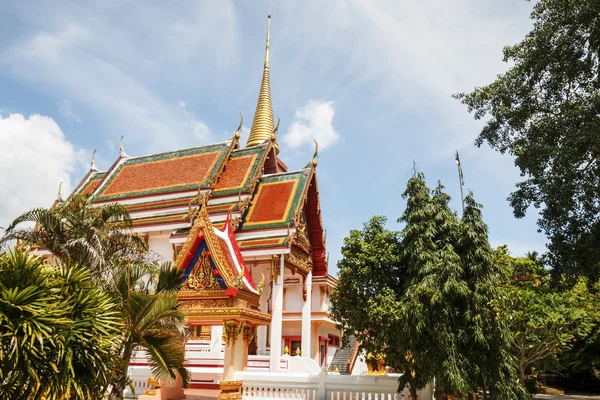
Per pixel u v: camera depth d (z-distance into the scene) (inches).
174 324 557.9
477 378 593.3
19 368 322.0
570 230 771.4
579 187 734.5
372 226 706.2
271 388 741.9
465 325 590.9
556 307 926.4
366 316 657.6
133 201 1443.2
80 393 359.6
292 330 1430.9
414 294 583.8
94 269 663.8
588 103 776.9
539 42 813.9
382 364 727.1
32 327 324.8
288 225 1200.8
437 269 589.0
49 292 358.0
